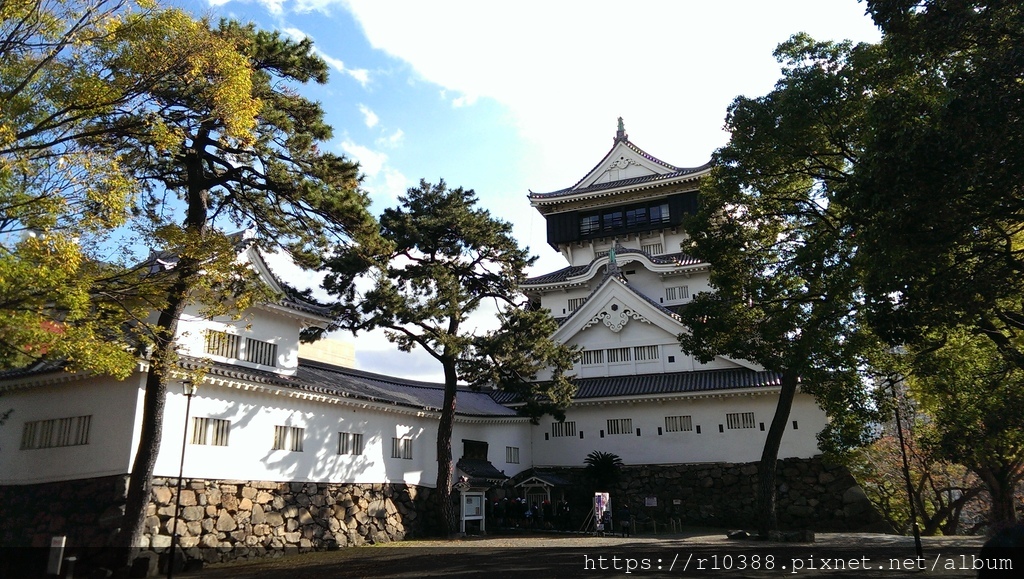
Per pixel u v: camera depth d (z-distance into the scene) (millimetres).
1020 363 14273
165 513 16688
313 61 16797
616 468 30031
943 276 11758
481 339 24266
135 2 11688
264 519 19234
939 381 18719
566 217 41094
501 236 24812
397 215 23812
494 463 29906
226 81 12312
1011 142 9852
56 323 11711
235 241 15570
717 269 20219
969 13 10719
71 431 17703
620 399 31031
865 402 19609
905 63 13133
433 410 26578
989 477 25203
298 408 21359
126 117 11984
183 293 14273
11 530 17406
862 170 12117
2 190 10078
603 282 34562
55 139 11055
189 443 17766
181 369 15562
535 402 25844
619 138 41500
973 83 10297
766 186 19203
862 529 26328
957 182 10289
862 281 15148
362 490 22984
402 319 22250
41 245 10109
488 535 25359
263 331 21734
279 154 16156
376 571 14898
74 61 11281
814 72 16594
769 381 28828
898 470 32375
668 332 32906
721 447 29578
